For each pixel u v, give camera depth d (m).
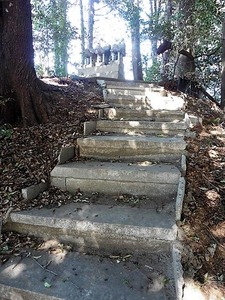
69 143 3.09
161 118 4.03
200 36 6.45
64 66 9.02
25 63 3.41
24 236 2.06
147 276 1.60
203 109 4.94
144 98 4.84
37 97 3.61
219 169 2.57
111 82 6.10
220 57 6.79
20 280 1.61
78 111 4.12
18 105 3.51
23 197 2.30
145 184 2.34
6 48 3.32
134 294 1.47
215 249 1.72
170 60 7.71
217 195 2.19
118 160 2.94
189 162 2.69
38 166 2.71
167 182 2.28
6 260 1.80
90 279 1.60
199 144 3.14
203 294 1.44
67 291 1.51
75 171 2.49
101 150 3.01
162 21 7.52
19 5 3.23
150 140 2.93
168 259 1.73
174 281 1.53
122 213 2.04
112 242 1.89
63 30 7.92
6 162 2.76
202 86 6.71
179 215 1.92
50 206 2.22
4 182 2.49
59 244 1.96
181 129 3.47
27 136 3.21
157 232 1.78
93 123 3.62
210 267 1.62
